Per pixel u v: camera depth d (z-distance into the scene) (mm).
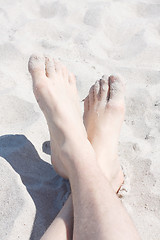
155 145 791
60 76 796
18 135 760
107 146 710
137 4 1327
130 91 932
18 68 992
